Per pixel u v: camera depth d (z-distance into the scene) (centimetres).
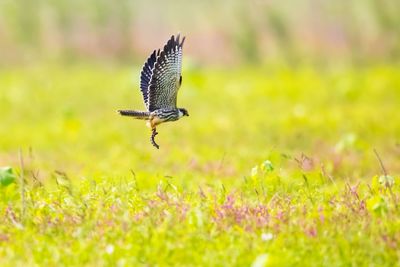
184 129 2114
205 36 3972
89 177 1382
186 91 2755
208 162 1557
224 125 2147
